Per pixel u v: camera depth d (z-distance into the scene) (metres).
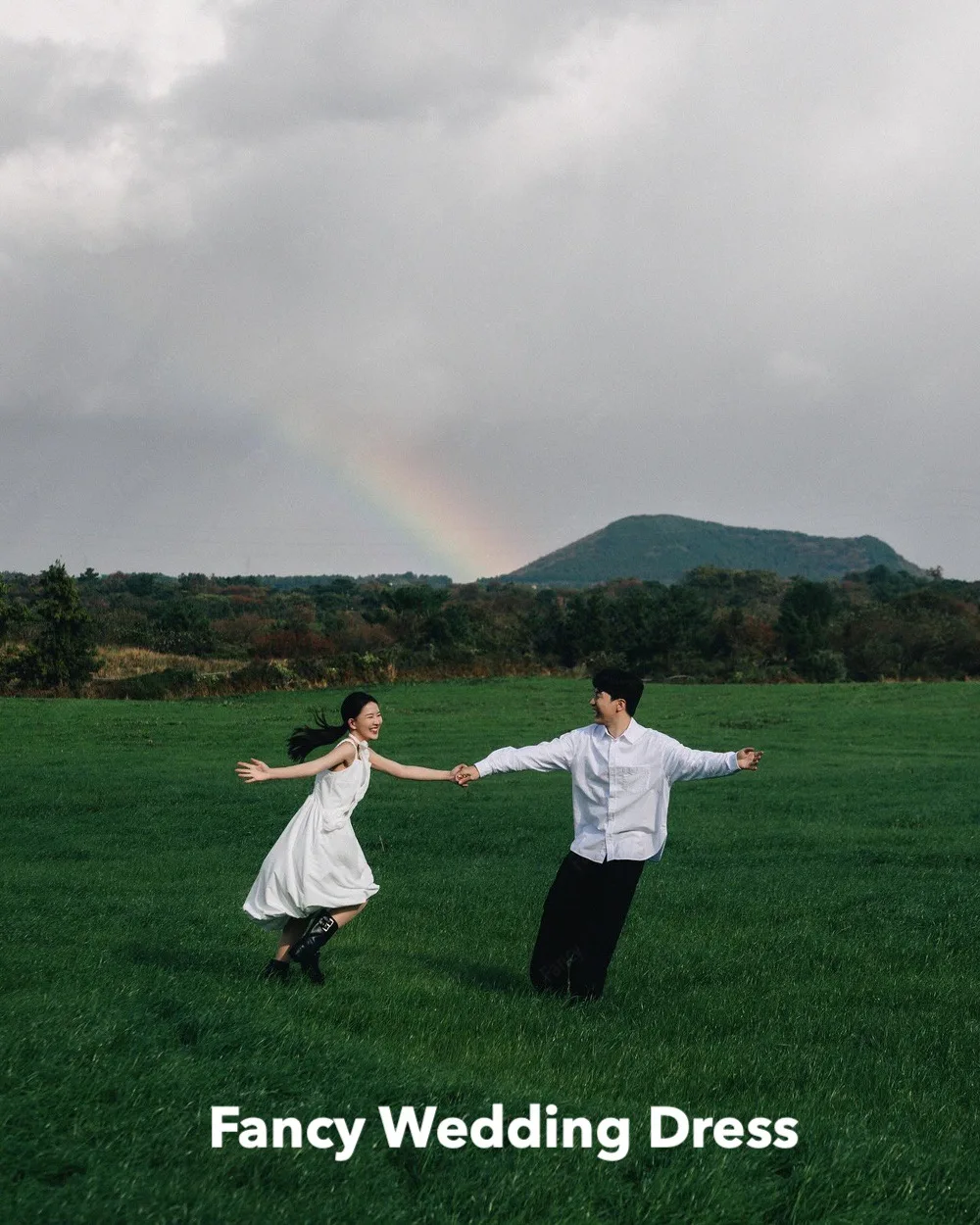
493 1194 4.39
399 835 16.25
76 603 43.91
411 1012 6.92
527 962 8.96
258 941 9.35
